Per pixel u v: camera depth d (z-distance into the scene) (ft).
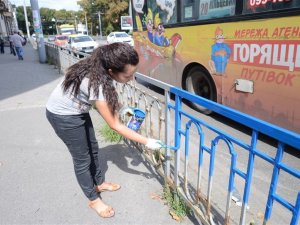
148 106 9.97
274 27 11.25
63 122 7.30
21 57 52.08
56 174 10.64
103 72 6.47
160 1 19.75
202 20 15.65
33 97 22.45
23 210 8.71
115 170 10.73
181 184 8.76
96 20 221.05
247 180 5.55
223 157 11.75
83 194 9.42
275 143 12.91
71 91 6.88
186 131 7.43
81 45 67.56
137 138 7.16
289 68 10.94
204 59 16.14
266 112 12.42
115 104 6.68
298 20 10.27
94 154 8.93
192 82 18.31
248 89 13.20
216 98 15.89
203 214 7.38
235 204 8.55
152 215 8.31
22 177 10.51
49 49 45.50
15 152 12.59
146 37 22.89
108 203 8.89
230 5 13.51
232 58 13.91
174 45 18.93
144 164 11.15
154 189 9.52
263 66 12.12
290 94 11.12
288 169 4.56
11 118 17.33
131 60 6.30
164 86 8.07
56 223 8.15
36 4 43.52
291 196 9.30
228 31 13.87
